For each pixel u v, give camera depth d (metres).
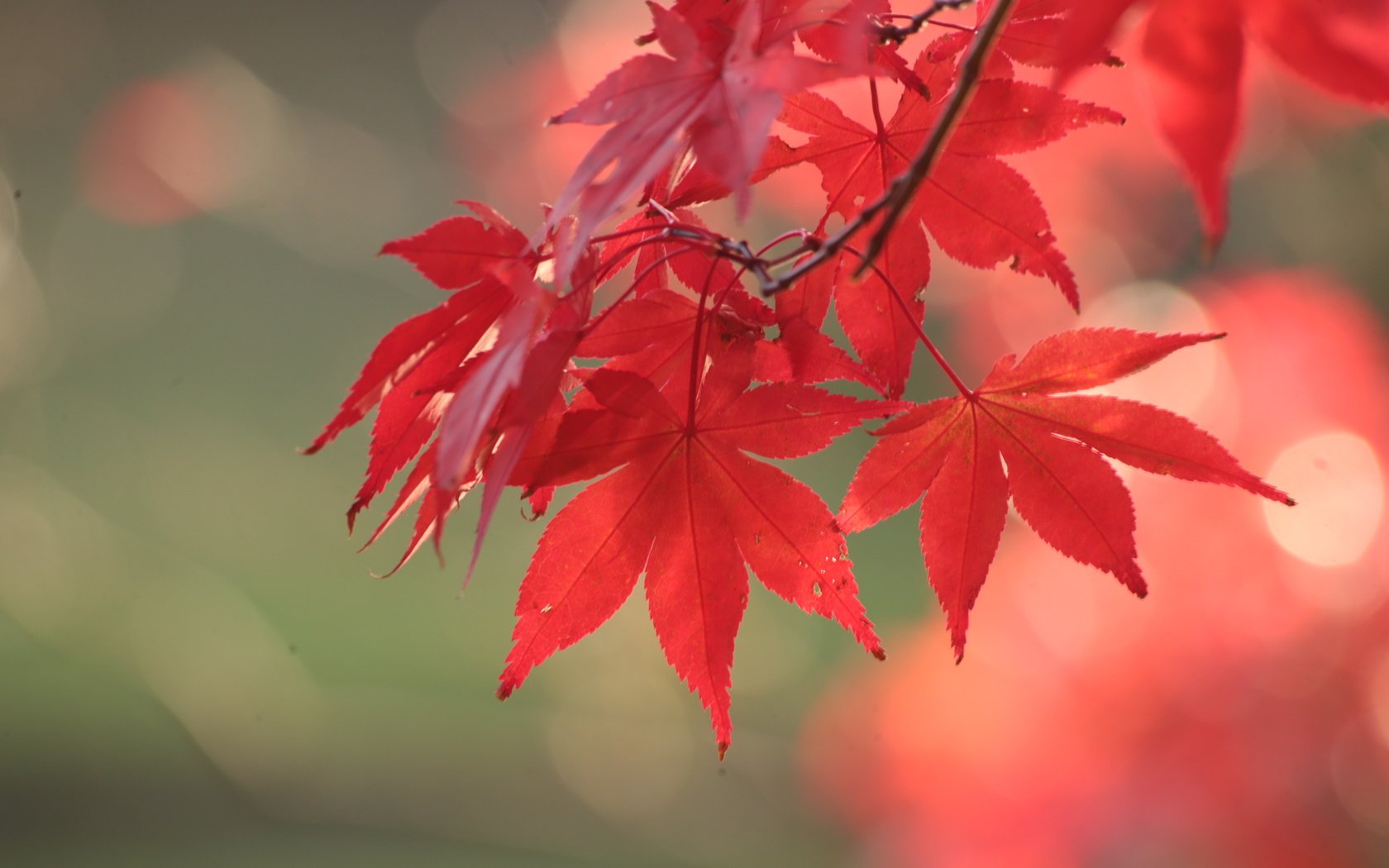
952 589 0.83
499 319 0.81
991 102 0.82
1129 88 1.21
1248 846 1.30
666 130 0.77
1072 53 0.77
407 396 0.81
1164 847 1.31
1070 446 0.82
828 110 0.83
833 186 0.83
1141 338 0.81
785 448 0.82
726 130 0.77
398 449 0.81
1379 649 1.29
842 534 0.82
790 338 0.82
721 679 0.82
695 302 0.82
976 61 0.77
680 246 0.83
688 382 0.82
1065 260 0.82
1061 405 0.82
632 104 0.78
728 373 0.81
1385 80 0.77
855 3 0.80
